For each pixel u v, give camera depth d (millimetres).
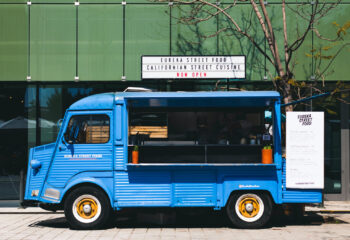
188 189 8844
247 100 8891
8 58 13547
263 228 9023
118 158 8867
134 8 13641
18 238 7996
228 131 9008
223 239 7812
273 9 13453
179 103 9016
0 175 13586
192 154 8922
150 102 8977
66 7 13594
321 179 8883
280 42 13406
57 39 13578
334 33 13352
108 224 9594
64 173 8945
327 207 12125
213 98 8758
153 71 12852
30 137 13656
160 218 9156
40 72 13555
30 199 9102
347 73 13320
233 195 8930
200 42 13570
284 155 9336
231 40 13547
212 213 9648
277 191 8836
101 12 13617
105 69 13555
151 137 8969
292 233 8430
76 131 9016
